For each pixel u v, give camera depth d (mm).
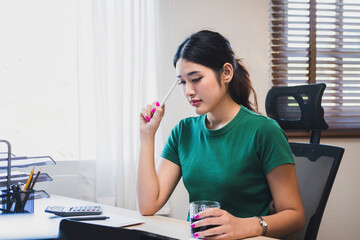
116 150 2289
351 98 2785
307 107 1586
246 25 2584
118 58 2277
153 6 2381
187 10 2502
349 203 2697
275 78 2641
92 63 2277
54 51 2383
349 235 2693
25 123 2344
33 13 2344
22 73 2334
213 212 1019
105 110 2260
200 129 1396
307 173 1446
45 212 1308
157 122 1406
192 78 1248
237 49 2570
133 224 1172
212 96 1254
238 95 1387
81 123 2254
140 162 1380
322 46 2732
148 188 1337
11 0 2303
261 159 1261
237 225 1033
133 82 2307
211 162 1312
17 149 2326
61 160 2266
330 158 1392
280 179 1218
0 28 2285
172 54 2471
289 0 2650
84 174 2256
